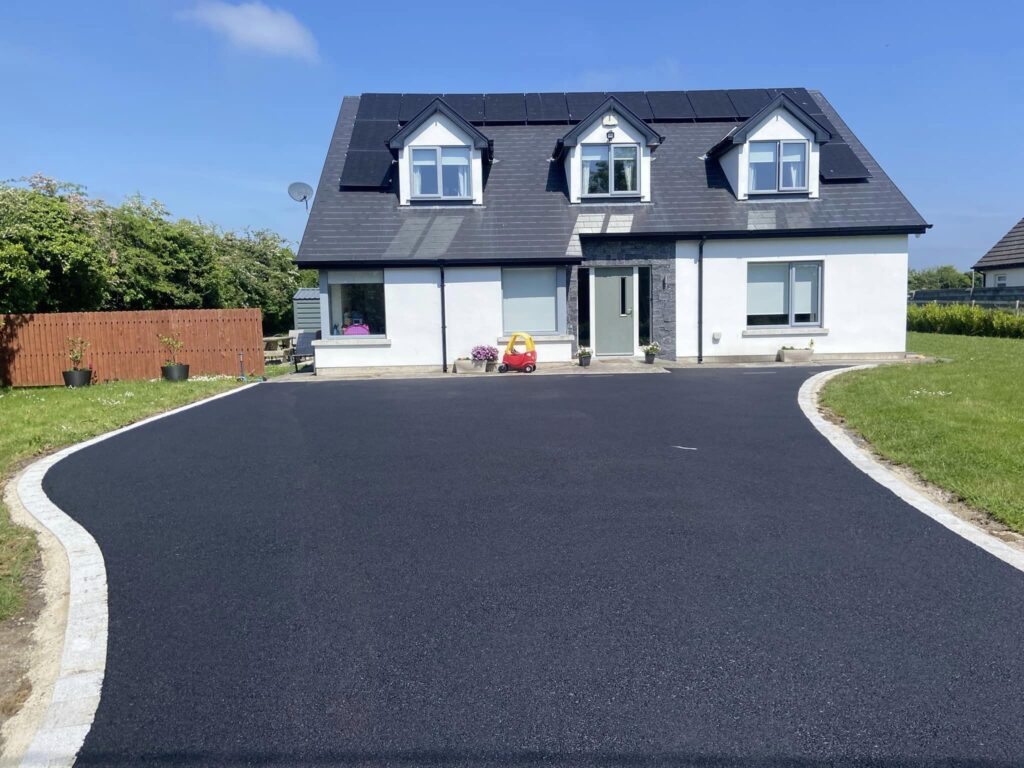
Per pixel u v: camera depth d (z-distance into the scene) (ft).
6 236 56.75
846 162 65.82
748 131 61.41
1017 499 19.54
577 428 31.45
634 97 75.25
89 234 68.23
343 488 22.95
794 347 61.05
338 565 16.65
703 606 14.14
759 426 30.99
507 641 12.96
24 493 23.36
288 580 15.88
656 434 29.78
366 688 11.59
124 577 16.25
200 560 17.16
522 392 43.78
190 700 11.39
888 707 10.78
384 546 17.75
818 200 62.39
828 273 60.64
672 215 61.46
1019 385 39.19
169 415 39.06
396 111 73.51
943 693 11.10
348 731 10.52
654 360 59.88
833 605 14.07
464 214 62.18
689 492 21.57
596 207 62.59
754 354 61.31
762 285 61.41
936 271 211.00
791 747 9.96
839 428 30.32
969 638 12.73
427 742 10.23
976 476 21.72
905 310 60.85
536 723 10.60
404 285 59.11
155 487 23.72
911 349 69.21
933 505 20.02
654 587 15.05
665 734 10.29
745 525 18.67
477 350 57.77
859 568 15.81
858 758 9.71
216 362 61.05
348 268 58.65
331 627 13.65
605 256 60.59
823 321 61.11
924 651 12.32
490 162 66.74
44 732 10.66
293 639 13.23
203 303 88.74
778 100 61.00
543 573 15.87
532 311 60.54
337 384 51.80
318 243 58.85
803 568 15.87
